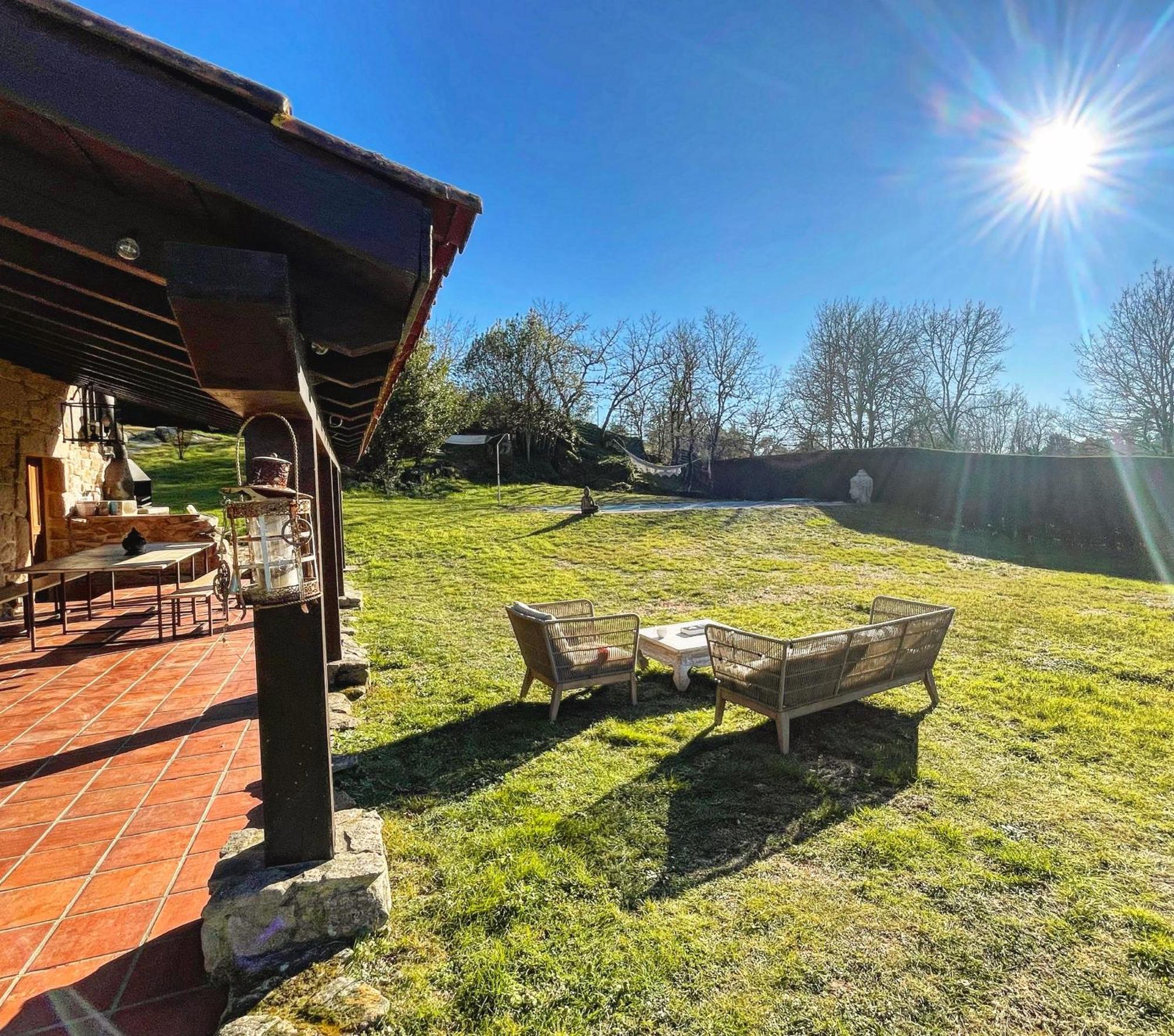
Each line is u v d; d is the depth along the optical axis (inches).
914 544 505.7
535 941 82.0
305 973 70.3
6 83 46.2
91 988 68.2
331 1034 63.4
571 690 184.2
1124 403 781.3
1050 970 79.7
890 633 164.1
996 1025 70.9
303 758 75.9
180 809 105.9
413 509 617.0
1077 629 264.2
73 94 47.8
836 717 169.6
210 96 52.2
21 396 237.8
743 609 307.9
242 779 116.5
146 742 132.7
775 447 1285.7
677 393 1295.5
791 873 99.3
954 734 158.2
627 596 336.5
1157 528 464.8
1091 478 501.7
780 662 144.2
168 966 71.7
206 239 60.0
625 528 526.6
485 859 101.0
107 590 303.3
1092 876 100.2
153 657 195.5
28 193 53.8
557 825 111.3
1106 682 199.3
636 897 92.3
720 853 104.6
